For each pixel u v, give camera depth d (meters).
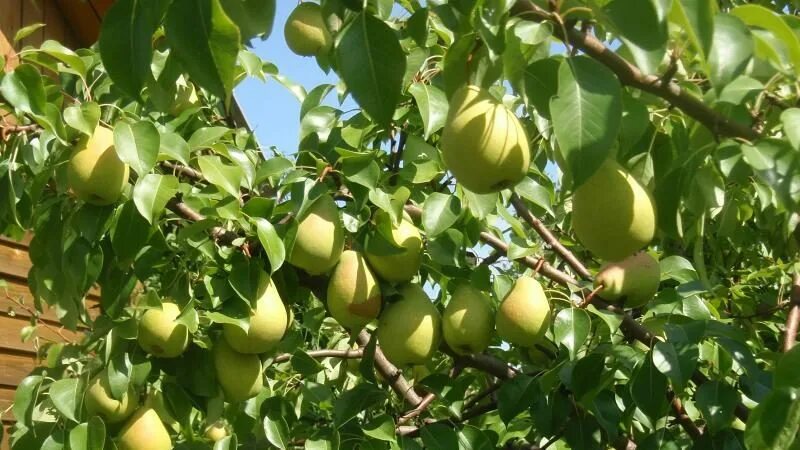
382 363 1.73
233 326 1.43
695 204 1.20
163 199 1.41
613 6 1.01
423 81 1.60
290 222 1.43
